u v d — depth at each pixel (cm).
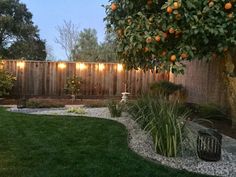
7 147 517
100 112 958
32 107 1120
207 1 382
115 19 462
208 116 844
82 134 630
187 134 495
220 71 930
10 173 394
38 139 579
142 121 632
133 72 1510
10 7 2714
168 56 399
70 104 1301
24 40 2719
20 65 1433
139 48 398
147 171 413
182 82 1341
